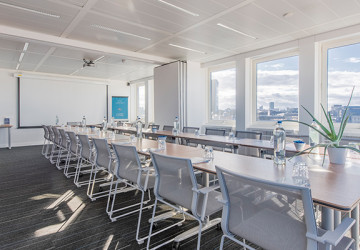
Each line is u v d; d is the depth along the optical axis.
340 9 3.42
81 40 4.85
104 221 2.48
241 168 1.80
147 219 2.51
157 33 4.42
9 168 4.88
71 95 8.92
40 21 3.81
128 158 2.25
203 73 7.08
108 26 4.05
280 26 4.07
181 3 3.21
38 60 6.45
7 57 6.12
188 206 1.62
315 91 4.58
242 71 5.85
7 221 2.49
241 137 4.20
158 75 7.01
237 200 1.23
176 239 1.98
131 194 3.28
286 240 1.04
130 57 5.84
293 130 4.96
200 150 2.69
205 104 7.20
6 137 7.73
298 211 0.98
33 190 3.48
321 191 1.24
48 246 2.02
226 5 3.27
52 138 5.73
